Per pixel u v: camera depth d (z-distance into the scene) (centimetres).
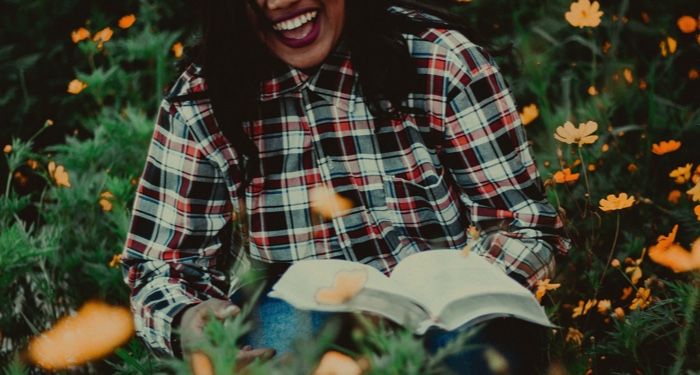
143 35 345
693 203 250
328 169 176
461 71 171
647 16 333
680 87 307
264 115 176
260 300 181
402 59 168
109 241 272
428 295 149
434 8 185
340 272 138
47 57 401
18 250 226
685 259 168
